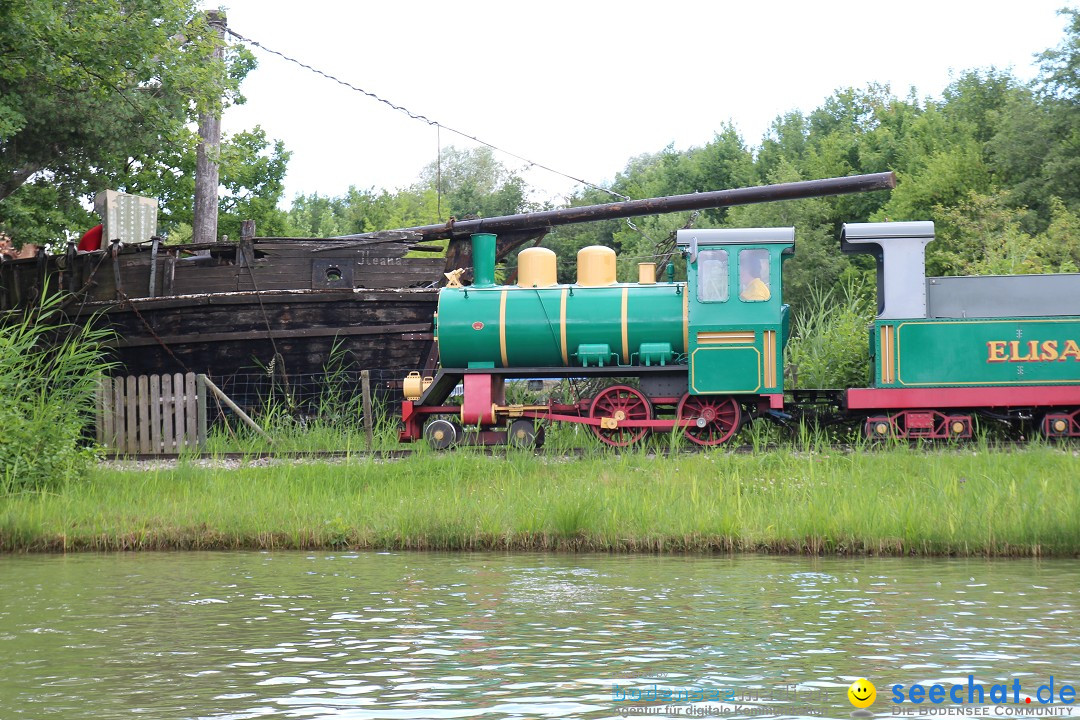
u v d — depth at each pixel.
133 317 22.73
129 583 11.05
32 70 23.64
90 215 33.16
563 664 7.86
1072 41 42.53
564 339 18.34
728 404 18.25
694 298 17.98
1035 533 12.30
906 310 17.64
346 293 22.44
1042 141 43.06
